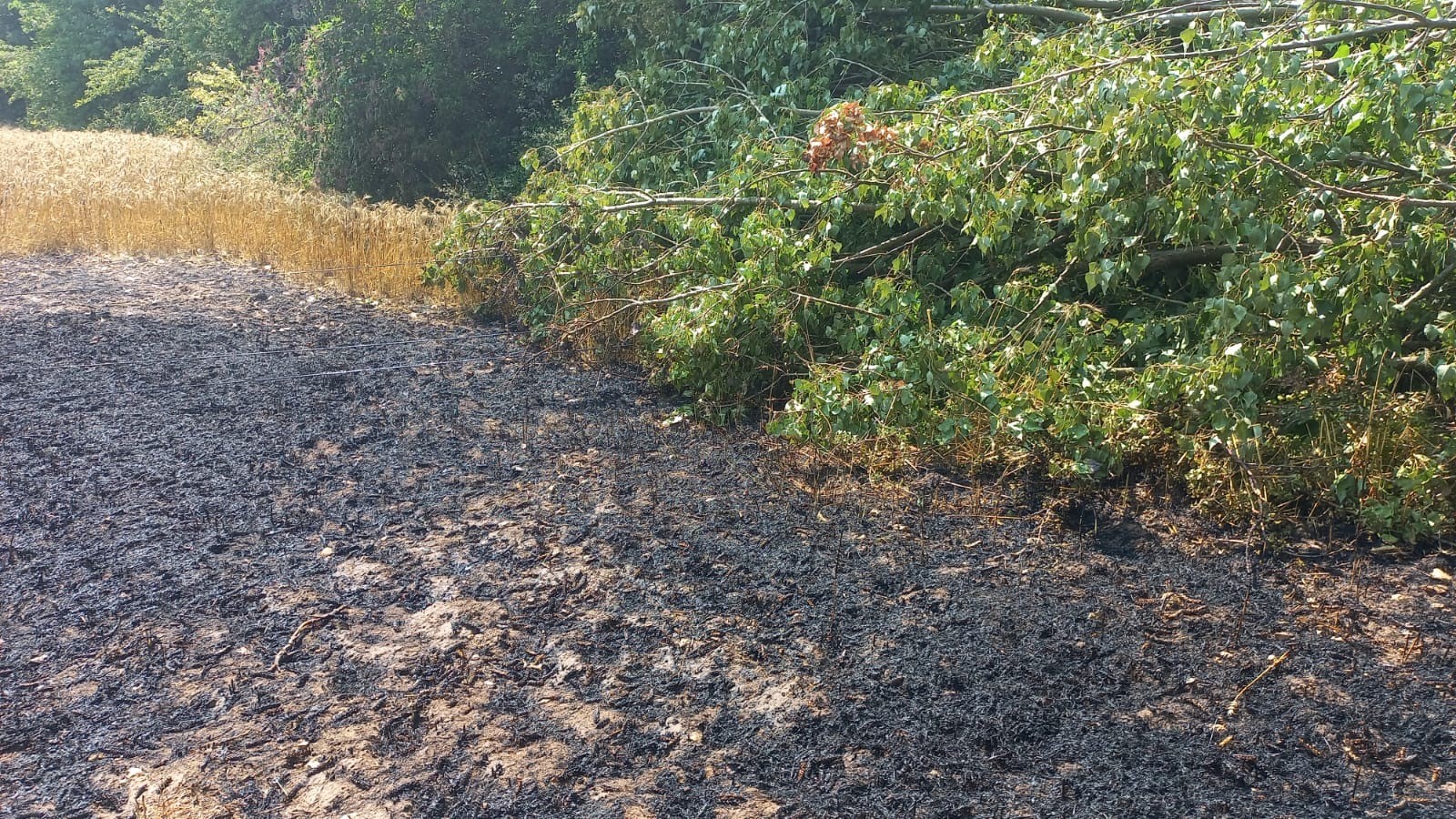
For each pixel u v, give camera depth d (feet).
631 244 22.20
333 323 23.76
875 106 19.42
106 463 15.19
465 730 9.17
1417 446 13.01
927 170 16.19
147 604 11.27
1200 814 8.08
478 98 41.98
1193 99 13.64
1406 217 13.35
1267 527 12.84
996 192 15.51
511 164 41.68
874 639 10.62
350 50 40.27
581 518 13.53
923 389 15.08
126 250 30.42
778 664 10.18
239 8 55.72
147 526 13.16
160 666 10.10
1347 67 13.75
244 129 49.49
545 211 23.62
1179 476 13.98
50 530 13.03
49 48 89.45
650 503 14.01
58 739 9.01
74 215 31.89
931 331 15.33
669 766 8.71
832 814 8.11
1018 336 15.38
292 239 29.94
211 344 21.67
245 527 13.17
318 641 10.58
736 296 17.65
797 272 17.66
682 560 12.35
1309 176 13.97
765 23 24.86
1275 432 13.84
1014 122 16.29
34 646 10.44
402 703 9.55
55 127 87.56
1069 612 11.10
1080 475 13.78
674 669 10.12
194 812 8.12
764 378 18.48
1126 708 9.47
